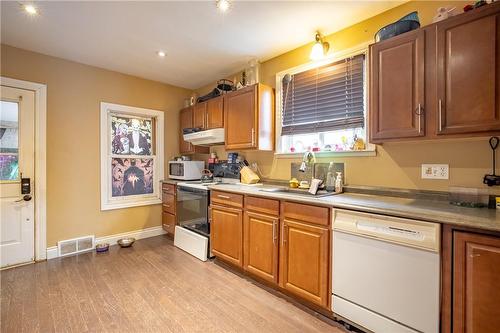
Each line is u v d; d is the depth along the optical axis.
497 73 1.29
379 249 1.46
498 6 1.28
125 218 3.46
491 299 1.13
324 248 1.73
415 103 1.56
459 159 1.67
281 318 1.77
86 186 3.12
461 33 1.40
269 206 2.13
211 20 2.14
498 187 1.51
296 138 2.75
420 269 1.31
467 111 1.38
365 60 2.15
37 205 2.74
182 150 3.96
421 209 1.43
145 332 1.61
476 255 1.16
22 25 2.22
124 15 2.07
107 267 2.61
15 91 2.62
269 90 2.80
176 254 3.00
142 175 3.68
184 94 4.09
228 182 3.30
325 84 2.44
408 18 1.68
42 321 1.71
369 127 1.79
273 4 1.92
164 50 2.73
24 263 2.66
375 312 1.48
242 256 2.38
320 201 1.76
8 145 2.59
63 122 2.93
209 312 1.83
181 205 3.32
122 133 3.50
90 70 3.13
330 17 2.09
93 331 1.62
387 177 2.00
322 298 1.74
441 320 1.27
